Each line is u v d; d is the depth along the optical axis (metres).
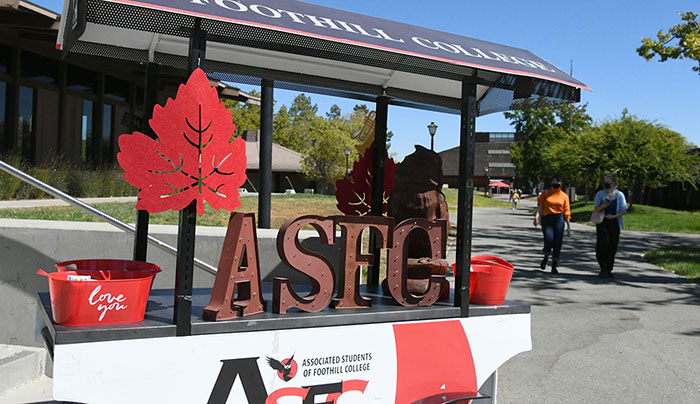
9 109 14.24
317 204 17.33
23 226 4.21
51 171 13.47
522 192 106.25
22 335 4.23
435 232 3.29
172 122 2.43
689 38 17.44
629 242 18.58
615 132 36.84
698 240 19.69
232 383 2.57
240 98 15.27
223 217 10.21
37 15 10.54
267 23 2.46
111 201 12.46
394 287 3.09
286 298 2.80
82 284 2.38
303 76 3.86
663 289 8.96
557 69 3.60
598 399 4.21
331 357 2.79
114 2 2.18
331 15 3.02
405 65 3.08
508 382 4.55
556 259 10.56
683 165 36.00
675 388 4.45
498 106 4.01
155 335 2.43
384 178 4.14
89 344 2.32
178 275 2.47
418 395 3.02
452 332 3.14
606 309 7.32
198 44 2.49
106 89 18.17
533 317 6.80
